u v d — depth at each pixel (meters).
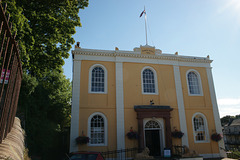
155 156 14.81
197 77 17.95
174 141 15.46
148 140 15.33
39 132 13.91
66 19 15.21
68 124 26.05
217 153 15.94
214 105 17.25
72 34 15.53
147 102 15.95
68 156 8.95
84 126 14.31
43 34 14.03
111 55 16.44
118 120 14.90
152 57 17.08
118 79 15.85
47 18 13.23
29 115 12.84
